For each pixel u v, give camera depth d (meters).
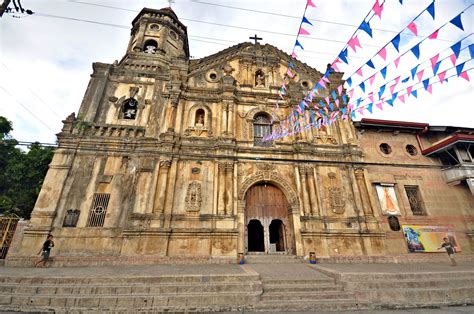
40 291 8.22
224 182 15.94
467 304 8.48
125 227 13.83
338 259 14.63
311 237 15.23
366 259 14.77
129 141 16.39
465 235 16.66
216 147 16.94
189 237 14.23
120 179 15.32
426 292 8.59
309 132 18.83
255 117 19.61
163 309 7.64
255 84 20.94
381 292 8.49
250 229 21.91
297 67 22.17
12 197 21.11
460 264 14.05
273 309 7.84
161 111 18.03
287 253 15.54
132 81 19.31
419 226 16.50
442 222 16.83
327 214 16.27
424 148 19.50
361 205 16.58
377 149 19.08
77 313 7.47
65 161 15.20
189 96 18.86
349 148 18.33
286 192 16.59
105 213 14.28
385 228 16.22
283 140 18.47
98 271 10.70
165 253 13.49
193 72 20.33
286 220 16.52
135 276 8.84
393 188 17.59
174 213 14.80
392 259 14.92
